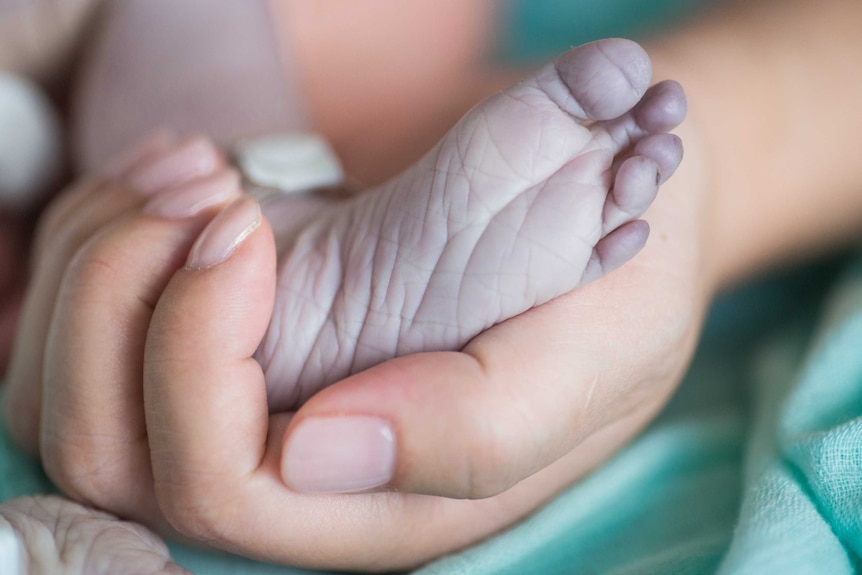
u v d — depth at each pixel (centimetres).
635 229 26
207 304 26
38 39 39
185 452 26
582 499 30
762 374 34
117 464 27
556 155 26
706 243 31
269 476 26
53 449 27
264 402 27
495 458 25
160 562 26
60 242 29
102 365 27
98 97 37
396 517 27
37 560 26
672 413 34
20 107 37
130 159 31
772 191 35
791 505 28
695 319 29
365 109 42
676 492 31
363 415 25
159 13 37
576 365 26
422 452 25
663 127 26
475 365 26
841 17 37
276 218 30
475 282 26
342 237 28
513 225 26
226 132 35
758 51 36
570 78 25
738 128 34
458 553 28
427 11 43
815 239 37
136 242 27
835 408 30
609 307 27
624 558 29
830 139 35
